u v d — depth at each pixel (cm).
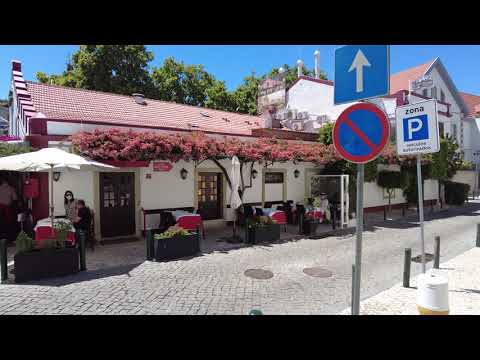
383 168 1745
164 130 1122
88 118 1105
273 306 503
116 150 823
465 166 2662
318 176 1455
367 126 301
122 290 564
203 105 2811
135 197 1046
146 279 625
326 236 1082
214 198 1277
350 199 1397
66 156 700
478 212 1802
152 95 2383
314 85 1939
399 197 1919
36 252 614
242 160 1110
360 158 306
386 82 290
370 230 1216
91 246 859
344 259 793
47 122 905
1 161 664
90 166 847
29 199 930
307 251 870
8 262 738
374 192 1742
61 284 591
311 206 1248
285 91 2044
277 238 1012
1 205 937
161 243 762
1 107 2412
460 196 2094
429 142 499
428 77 2058
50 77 2348
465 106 2911
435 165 1864
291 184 1470
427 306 399
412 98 1861
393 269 715
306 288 585
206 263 743
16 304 502
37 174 898
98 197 970
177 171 1139
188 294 549
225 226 1268
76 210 845
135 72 2281
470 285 587
